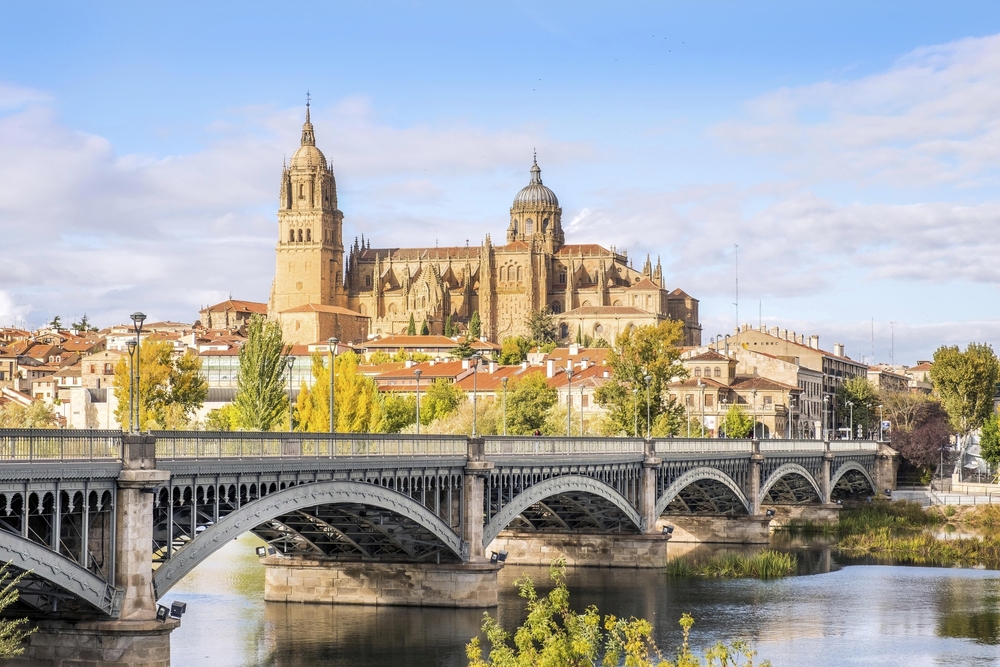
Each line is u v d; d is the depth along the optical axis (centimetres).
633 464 11456
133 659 5494
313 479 6869
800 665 7906
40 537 5281
